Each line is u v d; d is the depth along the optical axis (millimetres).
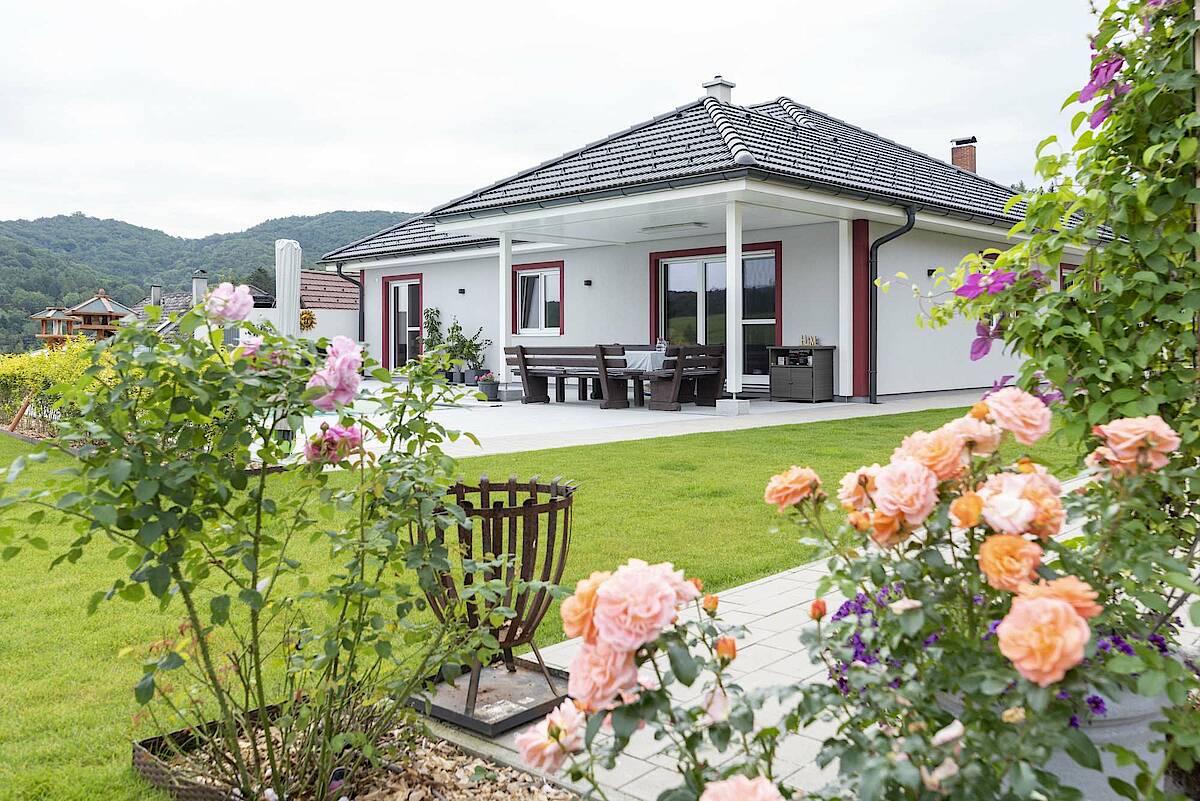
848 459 8148
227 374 2176
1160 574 1938
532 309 19422
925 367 16000
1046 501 1508
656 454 8594
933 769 1316
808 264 15094
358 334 23203
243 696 2967
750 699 1536
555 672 3262
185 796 2342
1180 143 2373
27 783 2404
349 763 2510
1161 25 2562
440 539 2643
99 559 4980
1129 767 1961
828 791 1504
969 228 15375
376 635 2480
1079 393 2617
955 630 1661
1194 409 2434
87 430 2051
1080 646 1193
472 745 2730
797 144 14242
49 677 3205
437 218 15352
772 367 15031
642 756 2658
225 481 2170
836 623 1726
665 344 14766
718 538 5324
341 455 2412
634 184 12289
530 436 10156
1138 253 2557
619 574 1438
